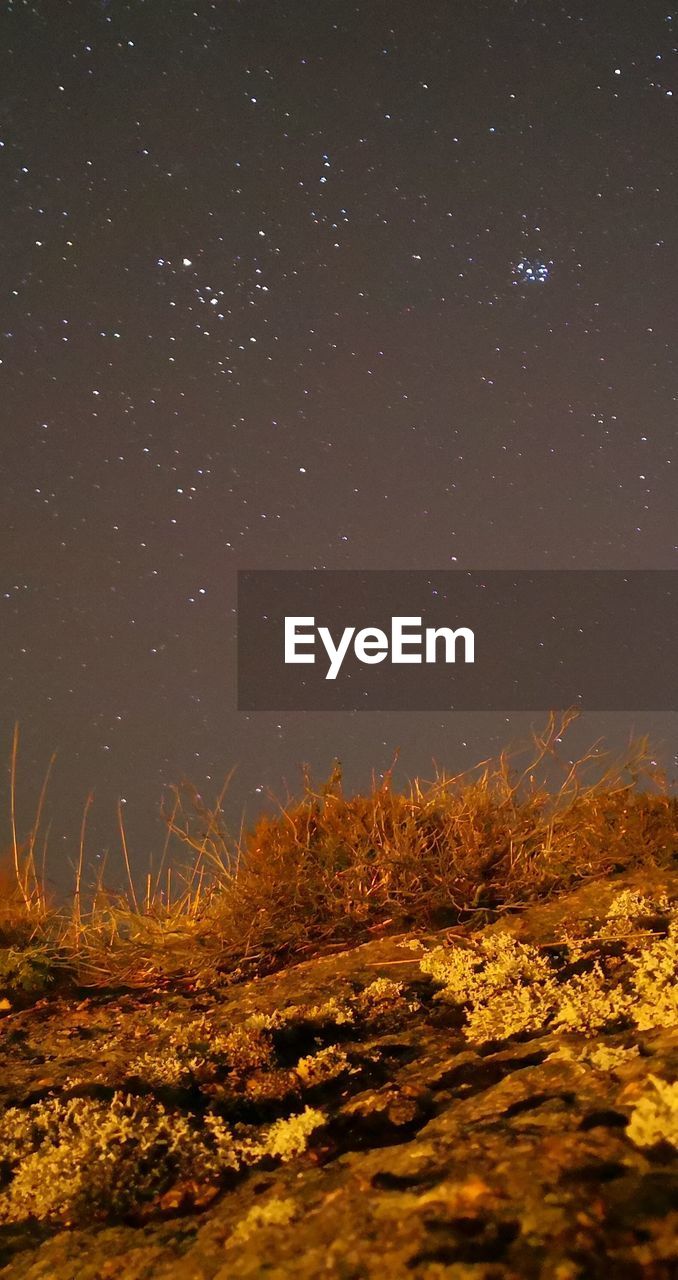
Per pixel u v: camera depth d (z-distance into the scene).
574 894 3.71
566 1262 1.17
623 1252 1.18
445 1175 1.39
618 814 4.19
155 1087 2.24
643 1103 1.46
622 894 3.47
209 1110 2.09
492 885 3.92
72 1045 2.88
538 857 4.07
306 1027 2.60
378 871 4.08
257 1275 1.27
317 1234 1.33
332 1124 1.90
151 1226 1.58
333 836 4.24
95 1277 1.44
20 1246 1.63
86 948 4.11
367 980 3.04
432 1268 1.19
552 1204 1.27
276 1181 1.66
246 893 4.09
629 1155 1.37
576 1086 1.67
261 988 3.17
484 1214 1.27
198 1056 2.41
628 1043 1.92
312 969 3.26
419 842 4.14
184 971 3.78
